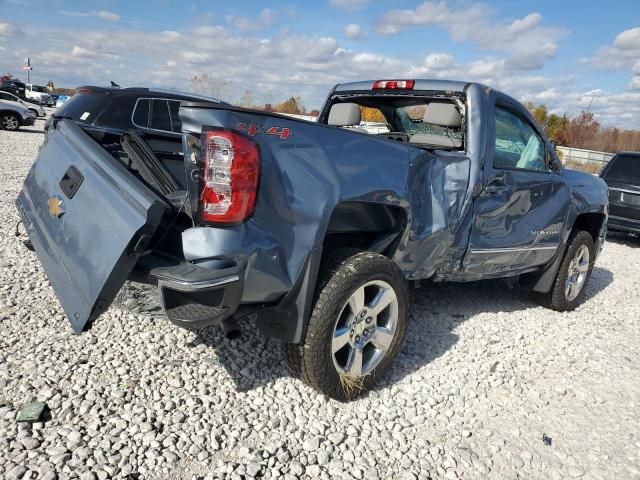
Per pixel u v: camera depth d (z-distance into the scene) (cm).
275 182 252
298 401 305
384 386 337
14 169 1062
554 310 530
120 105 760
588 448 297
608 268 771
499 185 395
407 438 287
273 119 259
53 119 402
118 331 364
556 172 481
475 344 418
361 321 306
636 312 558
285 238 258
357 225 314
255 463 248
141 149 347
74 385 295
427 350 397
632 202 974
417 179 328
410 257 343
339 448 270
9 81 4894
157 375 314
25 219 324
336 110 469
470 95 380
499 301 540
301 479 245
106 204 252
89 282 239
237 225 240
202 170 232
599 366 404
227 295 237
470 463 272
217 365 333
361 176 287
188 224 291
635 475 277
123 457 242
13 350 326
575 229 534
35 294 412
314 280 271
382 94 437
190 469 241
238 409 291
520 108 429
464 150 376
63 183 291
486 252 405
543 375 379
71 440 249
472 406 328
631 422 328
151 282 249
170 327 378
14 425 256
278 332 282
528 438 301
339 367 300
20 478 222
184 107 237
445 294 540
